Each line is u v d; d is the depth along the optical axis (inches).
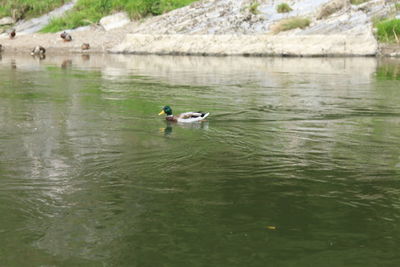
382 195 263.7
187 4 1531.7
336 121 452.1
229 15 1334.9
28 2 1680.6
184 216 235.8
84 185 276.1
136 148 353.4
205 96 587.8
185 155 336.8
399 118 466.6
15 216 234.4
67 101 540.4
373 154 343.9
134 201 253.6
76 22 1531.7
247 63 1027.3
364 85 685.9
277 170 305.3
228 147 359.6
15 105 511.2
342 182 284.0
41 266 192.1
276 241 211.8
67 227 223.9
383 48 1165.1
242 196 261.4
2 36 1544.0
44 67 938.7
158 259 197.6
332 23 1229.1
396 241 211.8
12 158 324.5
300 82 719.1
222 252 202.7
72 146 355.9
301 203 251.8
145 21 1457.9
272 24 1278.3
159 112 487.5
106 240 212.5
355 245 208.5
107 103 532.1
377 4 1272.1
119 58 1160.2
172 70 890.7
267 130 415.5
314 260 196.9
